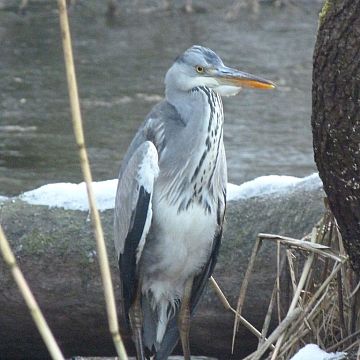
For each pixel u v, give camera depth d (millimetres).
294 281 9914
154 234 10164
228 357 11445
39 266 11148
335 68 8266
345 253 9773
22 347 11664
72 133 21812
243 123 22656
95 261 11078
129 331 10883
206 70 10211
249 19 33469
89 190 6535
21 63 27562
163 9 35000
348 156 8492
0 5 34719
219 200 10305
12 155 20266
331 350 9750
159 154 10141
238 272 10945
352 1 8086
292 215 10977
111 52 29062
